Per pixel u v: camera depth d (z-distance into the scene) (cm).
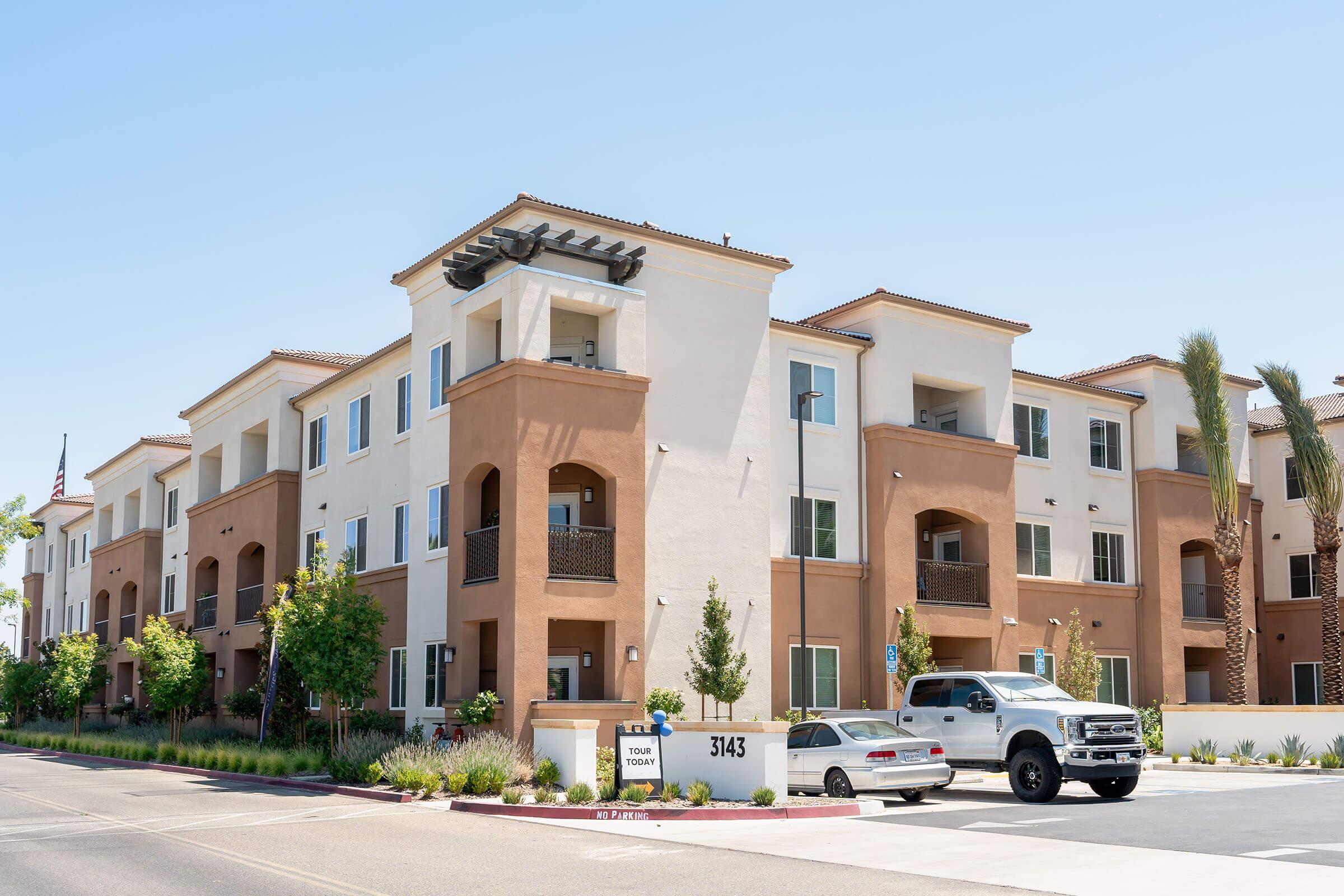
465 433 2581
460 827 1666
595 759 2111
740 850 1410
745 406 2773
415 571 2806
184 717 3725
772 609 2827
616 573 2478
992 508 3186
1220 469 3284
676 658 2572
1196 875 1187
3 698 5041
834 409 3030
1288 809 1827
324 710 3319
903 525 3008
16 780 2659
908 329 3117
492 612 2420
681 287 2725
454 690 2514
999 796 2152
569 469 2641
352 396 3369
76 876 1242
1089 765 1961
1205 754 2845
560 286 2498
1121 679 3519
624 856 1365
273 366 3709
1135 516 3656
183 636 3553
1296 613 3922
